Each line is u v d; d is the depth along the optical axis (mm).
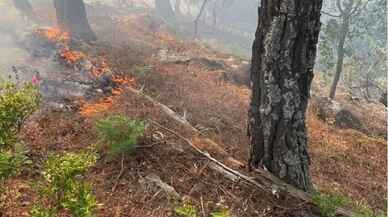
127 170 5785
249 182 5910
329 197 5855
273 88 5812
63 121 6922
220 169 6086
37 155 5832
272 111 5887
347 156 8828
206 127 7926
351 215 5688
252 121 6145
